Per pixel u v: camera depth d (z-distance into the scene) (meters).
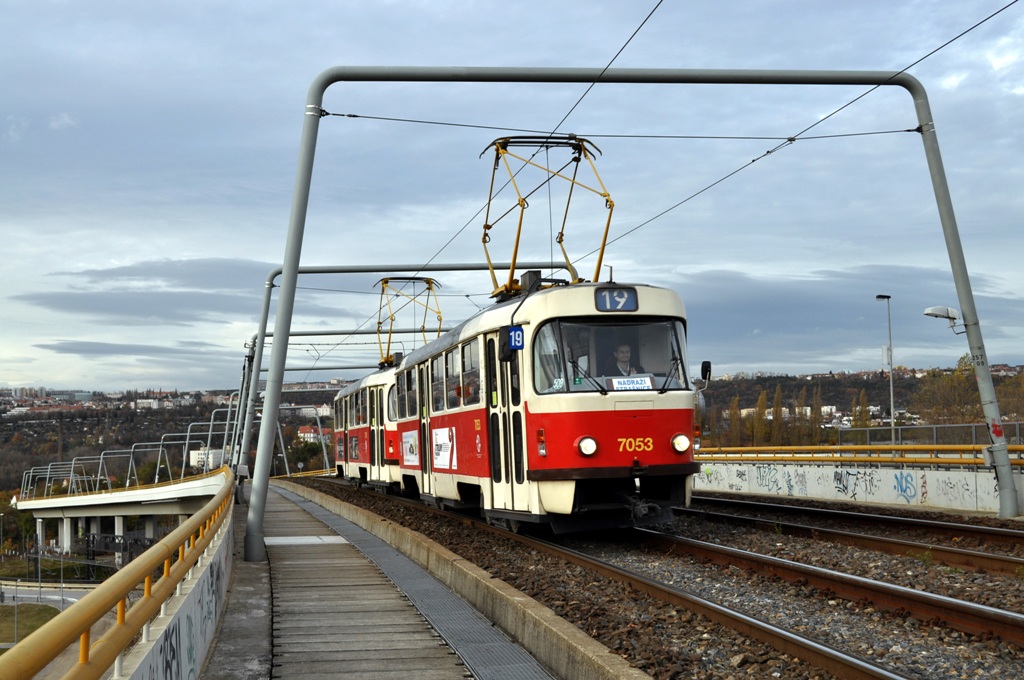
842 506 19.80
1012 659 6.98
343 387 38.78
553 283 15.66
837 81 15.18
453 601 11.30
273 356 15.23
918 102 16.30
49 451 118.81
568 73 14.12
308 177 14.67
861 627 8.21
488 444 15.41
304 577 13.59
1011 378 51.31
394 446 26.39
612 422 13.39
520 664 8.12
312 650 8.79
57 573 86.12
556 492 13.34
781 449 27.94
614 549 14.14
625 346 13.80
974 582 9.95
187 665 6.54
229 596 11.34
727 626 8.18
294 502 36.28
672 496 14.02
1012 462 17.14
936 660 7.06
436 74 14.09
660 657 7.26
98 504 94.69
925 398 52.84
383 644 9.03
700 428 14.24
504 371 14.67
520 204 16.38
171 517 104.88
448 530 18.50
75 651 3.95
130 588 4.37
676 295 14.38
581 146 16.58
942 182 16.56
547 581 11.25
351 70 14.16
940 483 18.94
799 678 6.66
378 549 17.09
